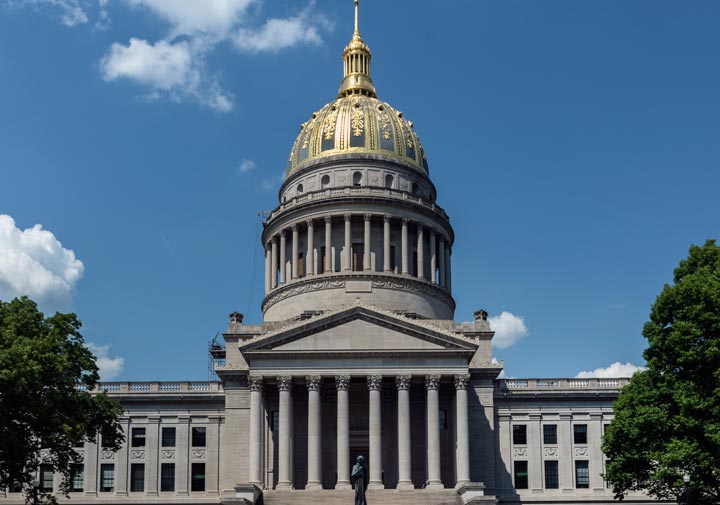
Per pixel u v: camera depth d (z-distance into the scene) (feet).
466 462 330.34
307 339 339.36
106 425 280.72
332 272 412.77
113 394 377.50
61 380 261.03
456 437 334.65
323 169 442.09
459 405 334.44
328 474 351.87
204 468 373.81
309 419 333.42
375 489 319.27
